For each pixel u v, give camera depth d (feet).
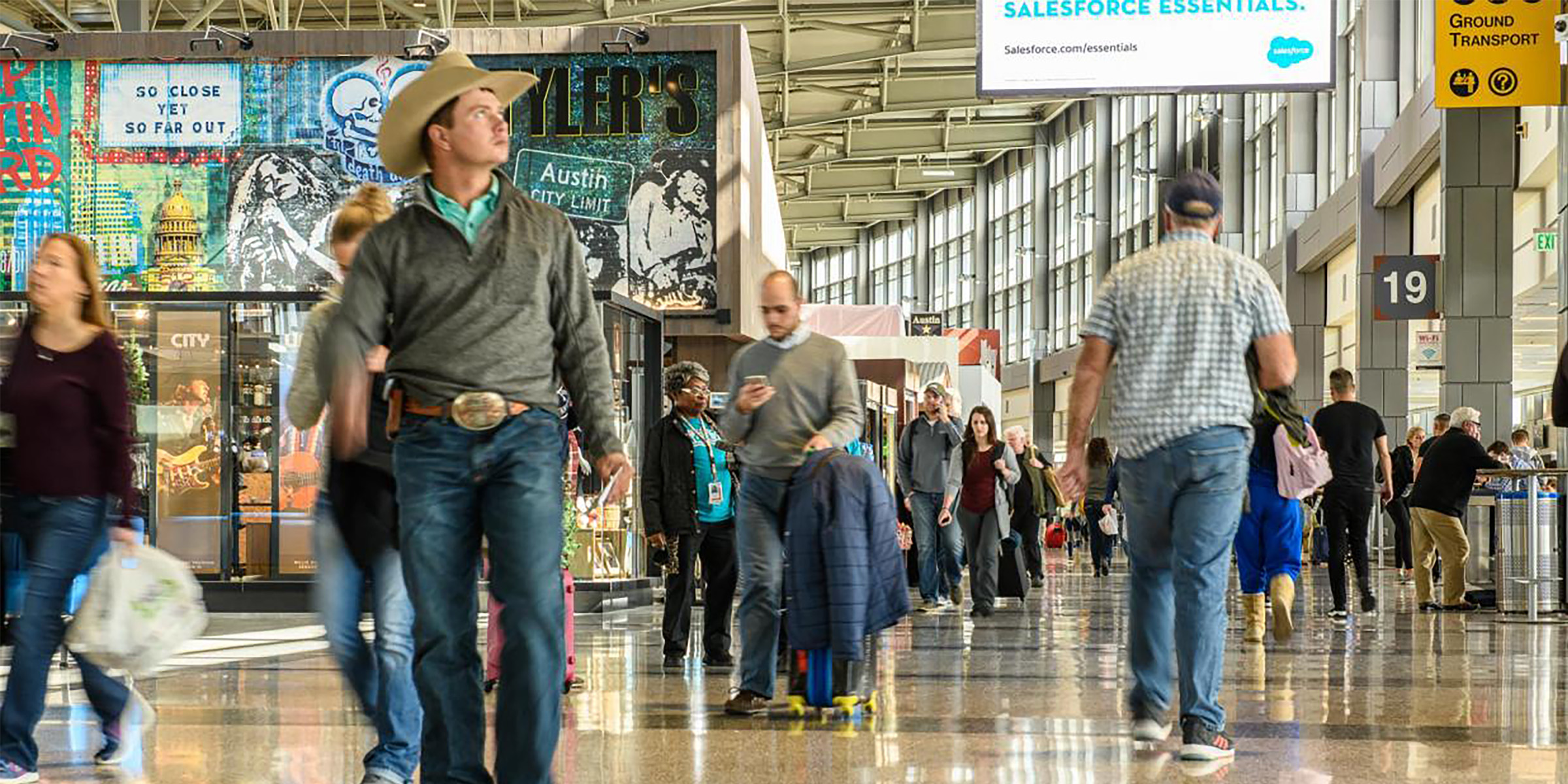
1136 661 19.62
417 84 12.76
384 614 15.42
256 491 46.06
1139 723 19.67
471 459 12.55
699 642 35.76
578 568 46.42
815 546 22.71
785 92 138.72
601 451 13.09
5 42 58.13
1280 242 120.37
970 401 107.34
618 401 48.24
